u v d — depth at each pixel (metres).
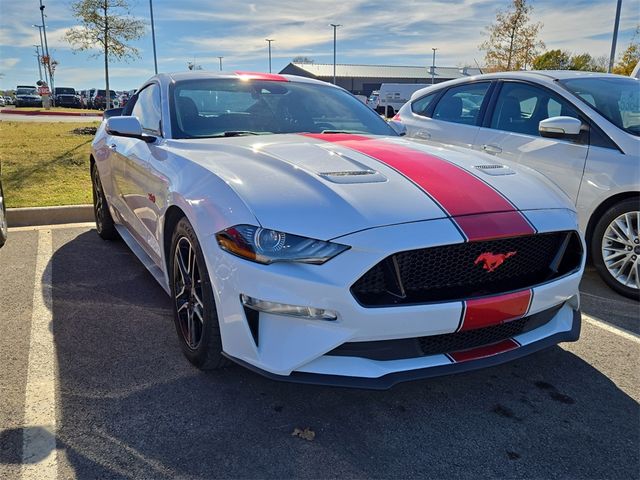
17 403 2.36
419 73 71.56
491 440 2.19
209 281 2.34
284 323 2.10
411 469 2.01
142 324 3.19
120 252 4.63
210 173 2.51
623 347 3.04
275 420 2.29
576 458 2.09
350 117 3.76
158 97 3.60
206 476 1.95
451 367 2.18
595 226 4.01
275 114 3.53
